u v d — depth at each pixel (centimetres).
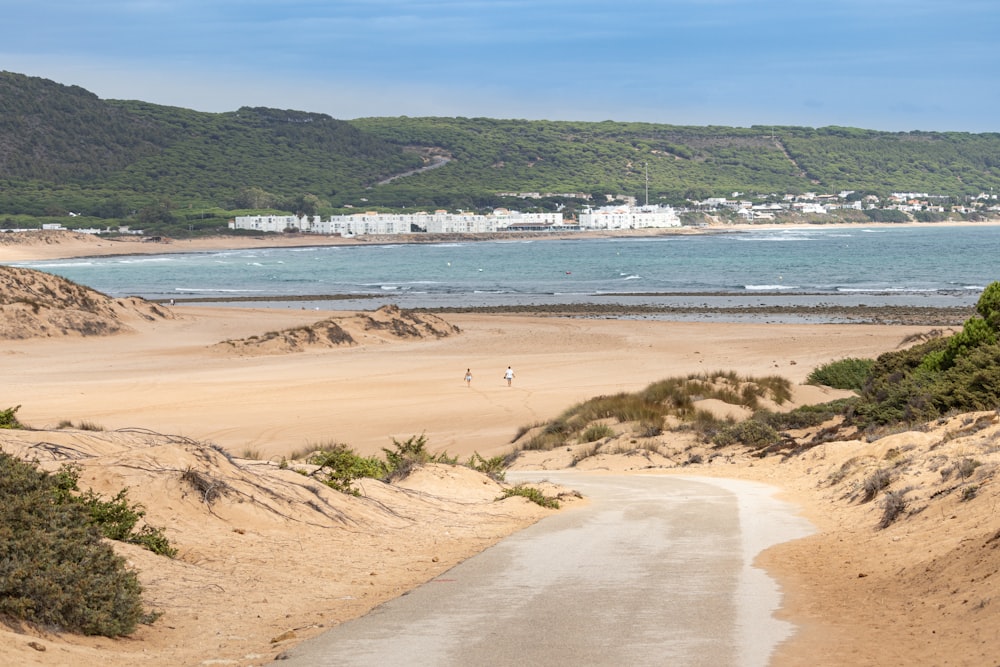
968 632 926
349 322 7731
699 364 6172
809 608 1106
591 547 1554
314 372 6034
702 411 4141
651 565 1388
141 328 8181
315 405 4875
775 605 1127
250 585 1258
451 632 1014
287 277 16712
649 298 11881
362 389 5375
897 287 12950
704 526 1780
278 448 3800
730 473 3017
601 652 929
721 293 12350
